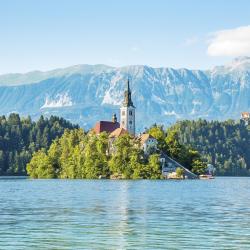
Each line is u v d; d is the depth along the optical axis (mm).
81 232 81625
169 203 134000
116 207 121500
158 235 79000
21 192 183250
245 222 93312
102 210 114312
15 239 75312
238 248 69312
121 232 81688
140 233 80750
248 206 125750
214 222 93312
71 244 71812
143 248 69375
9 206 123875
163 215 104375
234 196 165625
